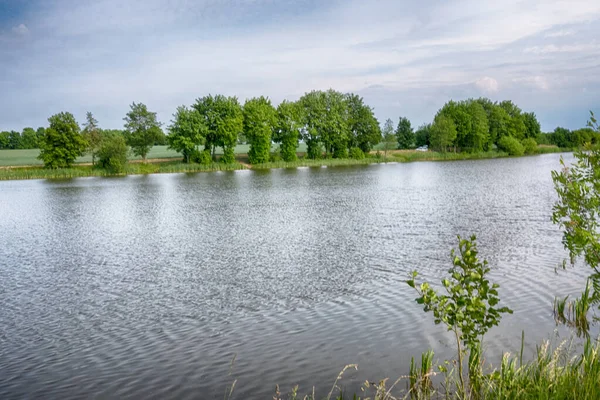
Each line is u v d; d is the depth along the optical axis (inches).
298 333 573.3
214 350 536.4
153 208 1939.0
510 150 5979.3
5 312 706.2
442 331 553.9
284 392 434.9
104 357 533.0
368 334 557.0
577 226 380.5
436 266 867.4
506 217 1380.4
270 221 1491.1
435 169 3932.1
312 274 849.5
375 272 842.8
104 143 4424.2
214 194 2437.3
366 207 1732.3
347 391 430.9
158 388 456.1
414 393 411.8
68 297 773.9
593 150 384.2
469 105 6186.0
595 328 538.3
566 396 324.2
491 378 344.5
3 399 446.3
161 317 659.4
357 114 5644.7
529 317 578.9
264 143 4958.2
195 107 4921.3
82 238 1327.5
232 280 834.2
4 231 1493.6
